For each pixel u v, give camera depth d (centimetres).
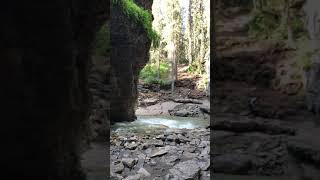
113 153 832
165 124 1510
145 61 1644
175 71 2953
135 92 1571
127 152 848
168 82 2855
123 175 671
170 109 2112
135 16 1485
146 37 1583
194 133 1111
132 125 1395
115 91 1429
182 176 659
